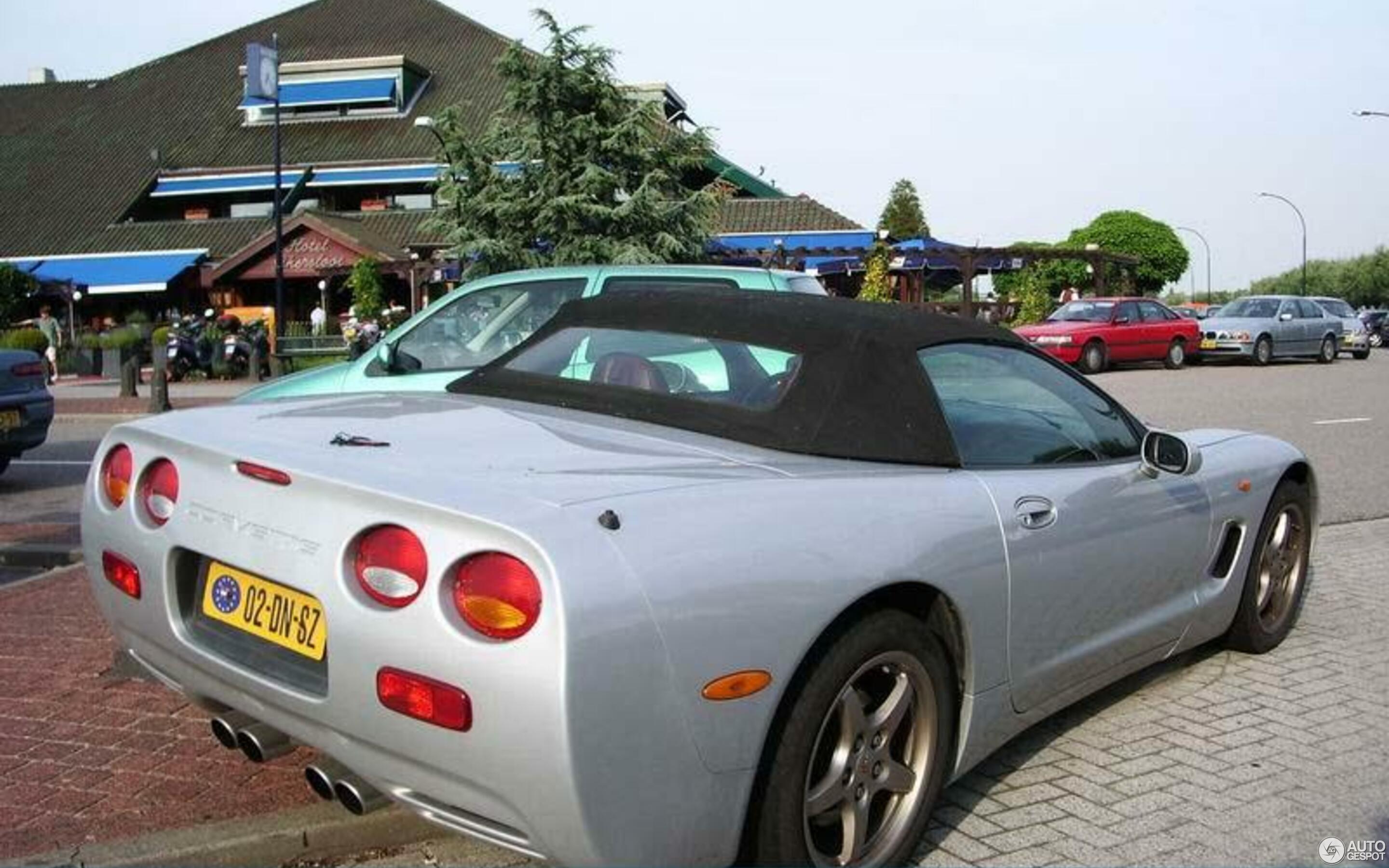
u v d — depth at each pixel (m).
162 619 3.05
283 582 2.69
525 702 2.28
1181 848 3.25
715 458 3.01
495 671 2.31
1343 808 3.51
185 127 39.75
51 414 9.70
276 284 27.42
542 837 2.34
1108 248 61.09
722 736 2.49
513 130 15.23
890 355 3.40
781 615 2.58
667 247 14.91
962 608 3.09
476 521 2.40
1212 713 4.31
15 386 9.36
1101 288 31.22
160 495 3.12
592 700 2.28
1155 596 4.06
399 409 3.52
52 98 43.25
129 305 35.47
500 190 15.13
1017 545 3.29
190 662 3.00
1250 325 27.61
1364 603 5.86
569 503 2.50
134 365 21.28
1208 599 4.42
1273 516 4.85
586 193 14.74
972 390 3.60
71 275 33.78
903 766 3.02
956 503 3.15
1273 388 20.20
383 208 36.22
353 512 2.59
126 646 3.31
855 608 2.83
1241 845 3.27
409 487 2.58
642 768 2.37
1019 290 35.38
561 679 2.25
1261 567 4.84
